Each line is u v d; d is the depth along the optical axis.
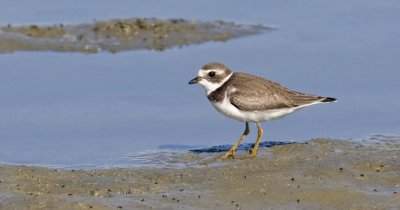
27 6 25.31
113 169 14.23
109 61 21.78
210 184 13.39
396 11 25.00
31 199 12.45
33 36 23.09
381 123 17.23
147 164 14.85
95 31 23.55
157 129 17.30
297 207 12.48
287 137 16.78
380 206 12.38
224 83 15.21
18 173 13.79
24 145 16.36
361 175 13.48
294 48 22.30
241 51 22.28
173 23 24.19
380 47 22.09
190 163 14.77
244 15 25.16
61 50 22.53
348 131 16.91
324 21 24.52
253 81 15.11
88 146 16.31
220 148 15.77
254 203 12.64
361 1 26.11
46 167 14.35
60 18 24.34
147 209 12.33
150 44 23.08
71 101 18.88
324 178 13.39
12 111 18.27
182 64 21.38
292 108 15.04
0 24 23.69
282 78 19.95
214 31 23.89
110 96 19.17
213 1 26.34
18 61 21.62
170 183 13.50
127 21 24.06
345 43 22.55
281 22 24.62
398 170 13.68
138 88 19.70
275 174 13.62
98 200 12.59
